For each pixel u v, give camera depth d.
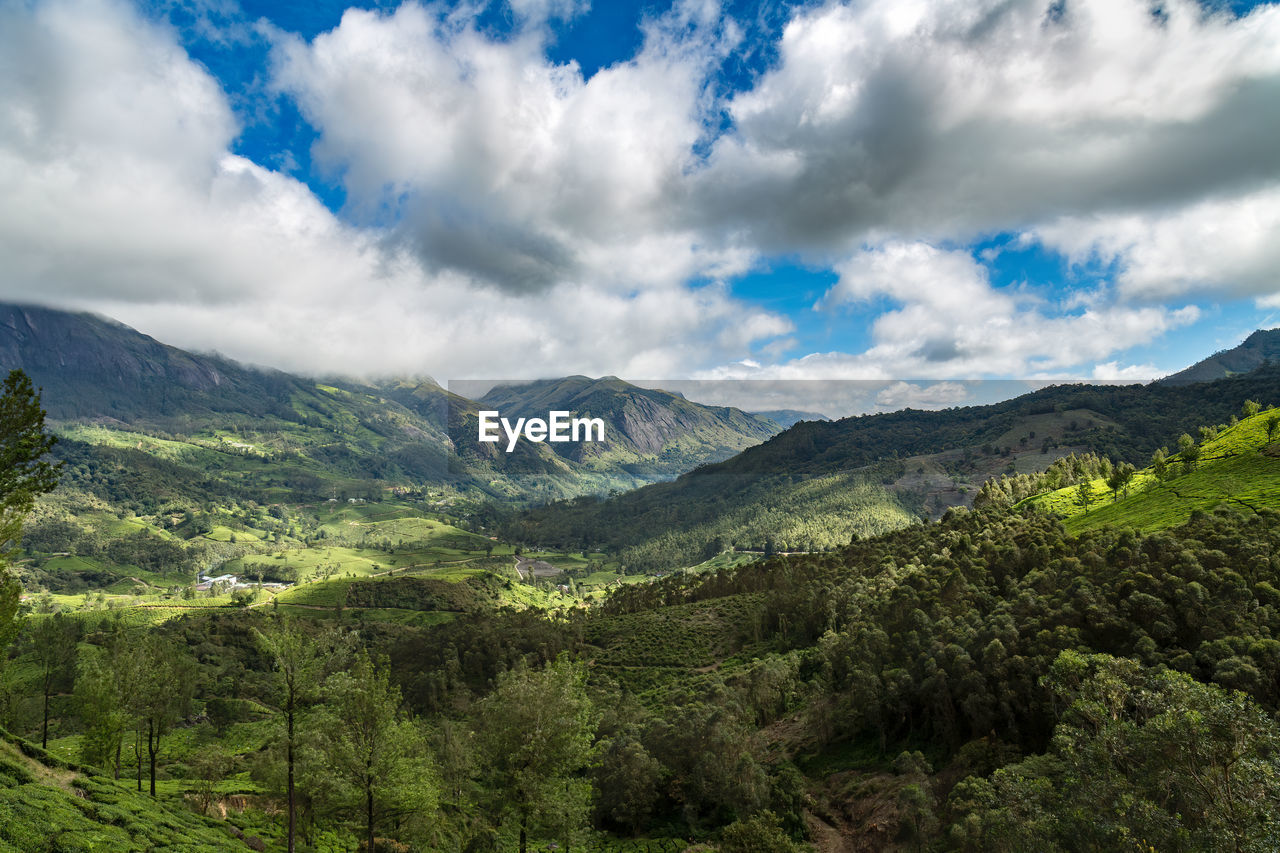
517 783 43.88
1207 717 24.56
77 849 31.11
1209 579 57.09
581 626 162.00
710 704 84.88
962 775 55.62
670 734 76.25
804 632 125.19
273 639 44.06
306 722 43.22
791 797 65.56
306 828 51.81
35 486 31.44
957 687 61.94
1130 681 31.02
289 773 43.97
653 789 70.94
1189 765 24.30
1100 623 56.66
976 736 59.31
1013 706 56.47
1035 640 59.38
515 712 44.66
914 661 71.50
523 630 158.25
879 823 56.72
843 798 64.25
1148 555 66.12
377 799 43.44
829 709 78.38
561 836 45.25
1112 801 25.94
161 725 59.59
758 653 125.94
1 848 27.92
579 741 45.50
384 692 42.84
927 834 49.22
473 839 56.41
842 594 122.31
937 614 80.00
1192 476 125.44
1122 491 138.00
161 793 61.16
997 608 70.50
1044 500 155.38
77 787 45.03
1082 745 28.84
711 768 69.81
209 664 155.50
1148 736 25.31
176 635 169.62
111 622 191.25
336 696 42.34
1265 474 111.25
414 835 50.72
